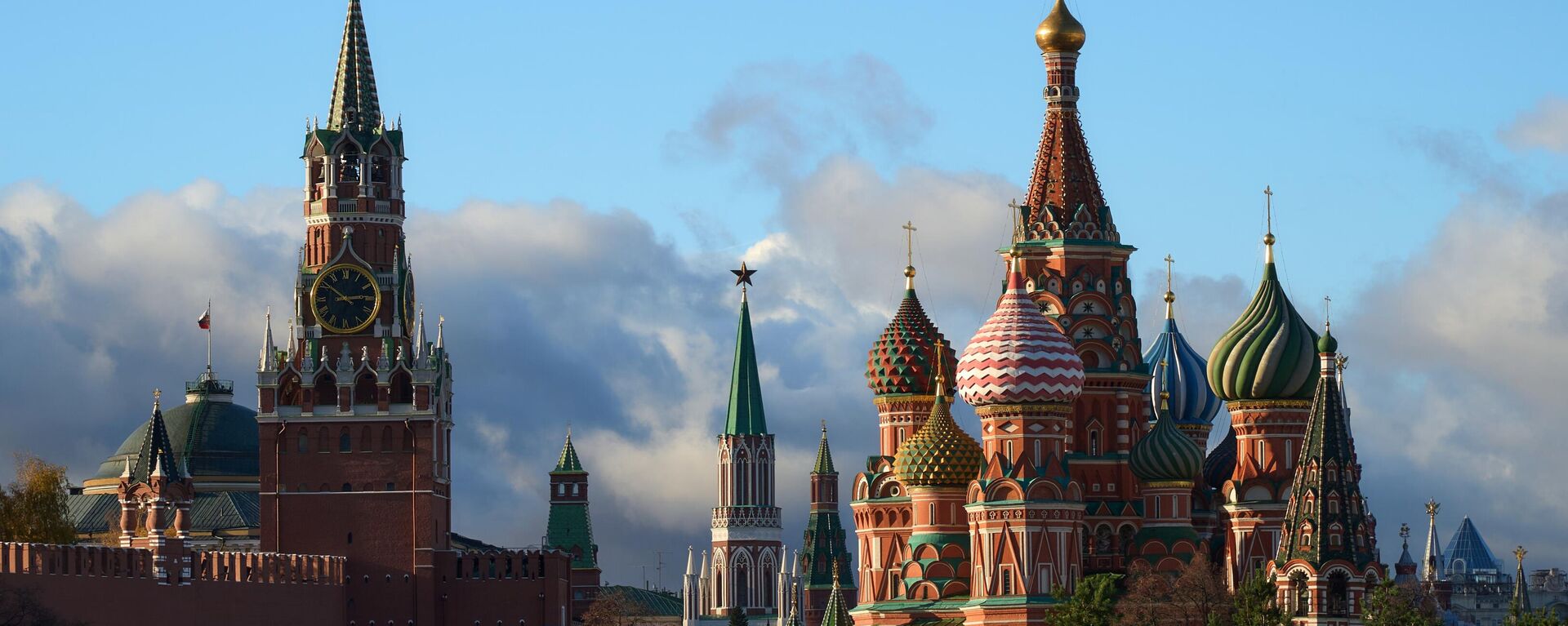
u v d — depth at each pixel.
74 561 193.88
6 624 182.88
